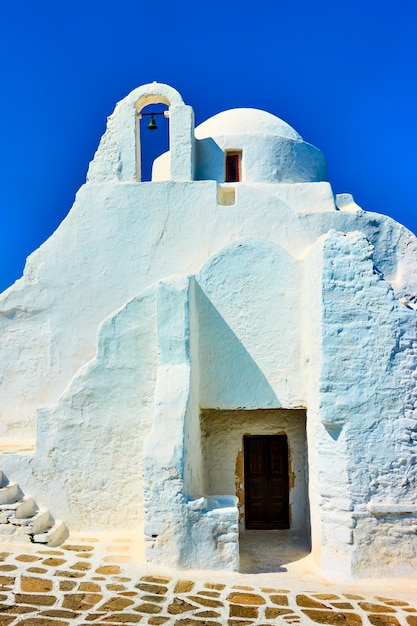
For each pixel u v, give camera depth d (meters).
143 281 11.41
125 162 11.97
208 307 10.24
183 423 8.82
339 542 8.49
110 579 7.86
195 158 12.60
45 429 10.01
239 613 7.01
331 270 9.00
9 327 11.59
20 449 10.56
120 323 10.20
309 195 12.17
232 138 12.72
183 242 11.45
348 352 8.83
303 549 9.78
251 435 10.88
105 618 6.66
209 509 8.56
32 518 9.23
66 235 11.67
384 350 8.84
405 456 8.65
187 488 8.66
